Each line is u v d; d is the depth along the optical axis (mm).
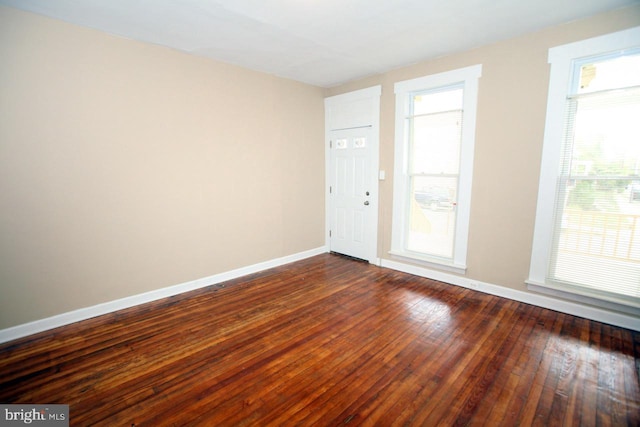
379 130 4023
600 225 2602
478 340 2396
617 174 2496
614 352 2215
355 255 4605
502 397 1811
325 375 2021
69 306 2686
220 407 1755
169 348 2334
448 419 1660
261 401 1800
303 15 2387
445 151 3494
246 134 3770
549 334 2461
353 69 3756
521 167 2934
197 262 3479
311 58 3363
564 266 2814
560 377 1971
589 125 2590
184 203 3314
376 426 1618
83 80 2604
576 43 2545
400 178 3871
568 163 2711
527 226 2951
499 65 2959
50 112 2473
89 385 1931
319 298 3211
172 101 3125
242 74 3652
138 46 2867
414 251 3920
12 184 2361
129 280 3004
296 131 4332
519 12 2389
